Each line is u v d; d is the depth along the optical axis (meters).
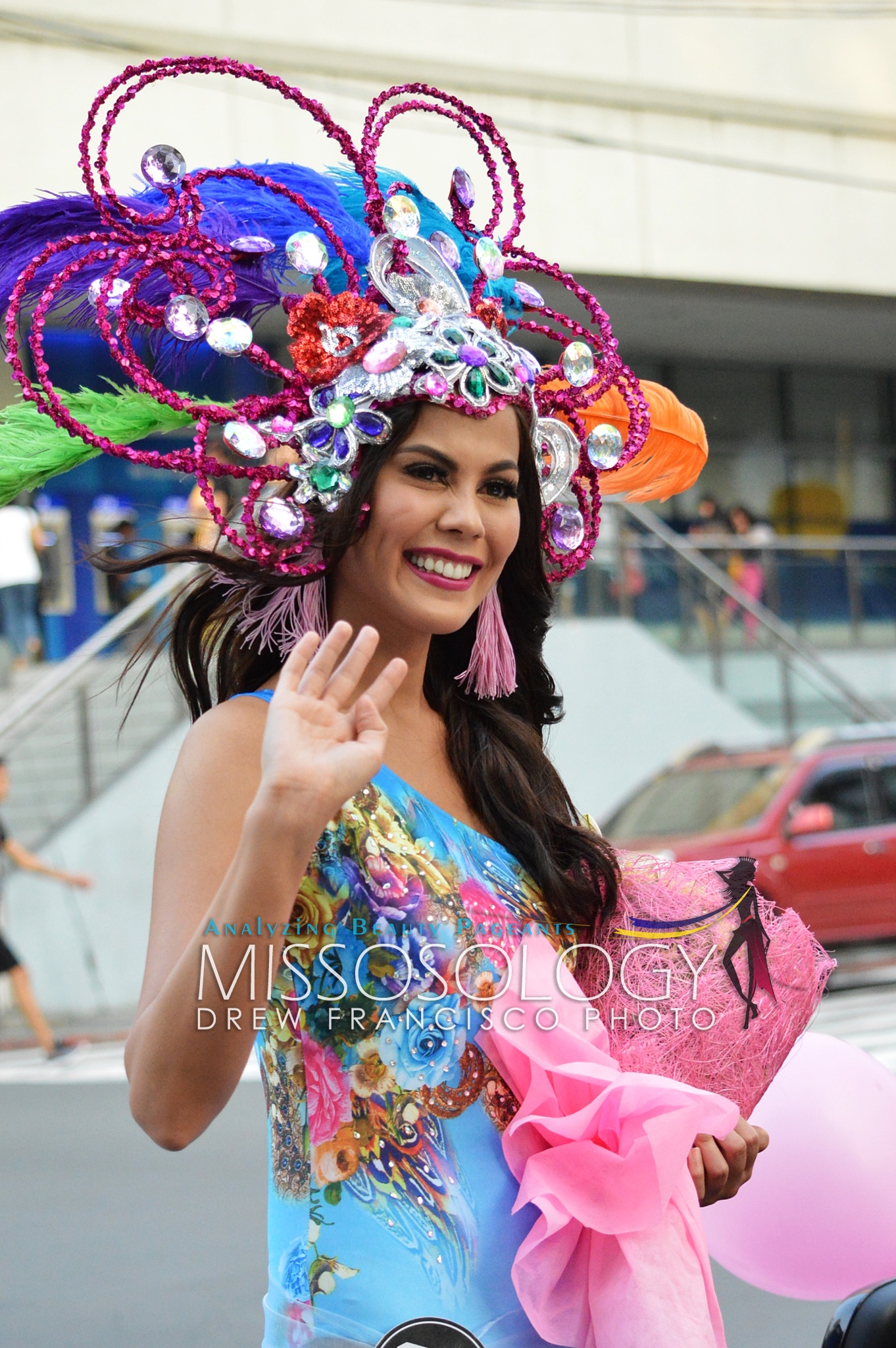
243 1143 6.78
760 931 2.12
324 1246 1.78
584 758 12.42
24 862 9.69
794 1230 2.49
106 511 14.60
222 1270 5.02
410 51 13.27
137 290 1.97
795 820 11.12
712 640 13.03
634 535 12.86
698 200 15.16
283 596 2.07
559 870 2.09
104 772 10.54
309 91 12.70
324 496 1.91
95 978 10.36
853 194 15.86
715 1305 1.89
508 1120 1.88
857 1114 2.52
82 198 1.98
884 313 17.06
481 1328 1.78
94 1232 5.47
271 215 2.06
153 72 1.93
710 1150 2.00
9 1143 6.89
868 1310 1.98
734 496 19.81
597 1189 1.82
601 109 14.65
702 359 19.45
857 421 20.50
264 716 1.86
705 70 15.09
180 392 2.04
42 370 1.80
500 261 2.14
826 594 14.49
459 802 2.12
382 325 1.93
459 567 1.96
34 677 12.55
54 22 11.67
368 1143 1.80
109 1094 8.03
